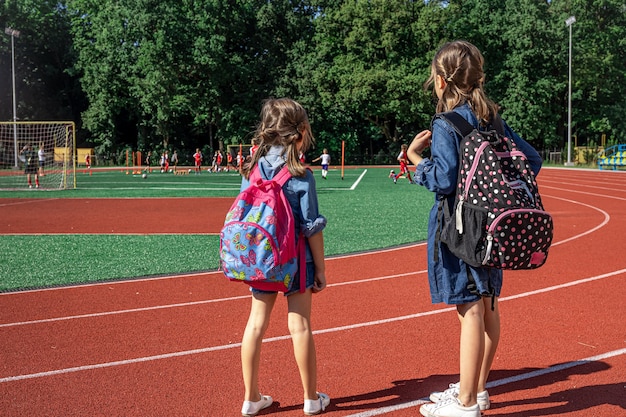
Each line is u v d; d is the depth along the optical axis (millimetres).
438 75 3643
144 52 53531
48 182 31406
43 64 61156
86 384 4215
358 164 61344
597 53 56969
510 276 7676
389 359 4703
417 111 55062
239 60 56906
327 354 4824
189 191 24594
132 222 14117
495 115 3564
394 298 6629
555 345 4980
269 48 59969
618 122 55531
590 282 7324
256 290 3746
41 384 4219
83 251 9969
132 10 53938
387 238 11117
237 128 57406
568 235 11375
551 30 54031
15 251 9977
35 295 6895
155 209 17281
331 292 6938
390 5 55406
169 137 60969
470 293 3455
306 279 3645
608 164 42688
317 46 58250
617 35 58938
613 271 7957
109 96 56938
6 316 6008
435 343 5082
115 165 59156
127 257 9383
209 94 56625
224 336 5312
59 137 56906
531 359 4664
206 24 55312
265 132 3684
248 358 3703
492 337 3760
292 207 3594
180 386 4176
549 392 4027
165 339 5230
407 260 8953
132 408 3811
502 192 3221
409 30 56781
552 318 5781
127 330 5508
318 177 34844
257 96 57469
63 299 6695
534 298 6559
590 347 4918
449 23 56281
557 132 60000
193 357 4770
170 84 54250
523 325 5559
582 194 21703
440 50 3658
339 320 5773
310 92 56844
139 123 60188
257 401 3758
